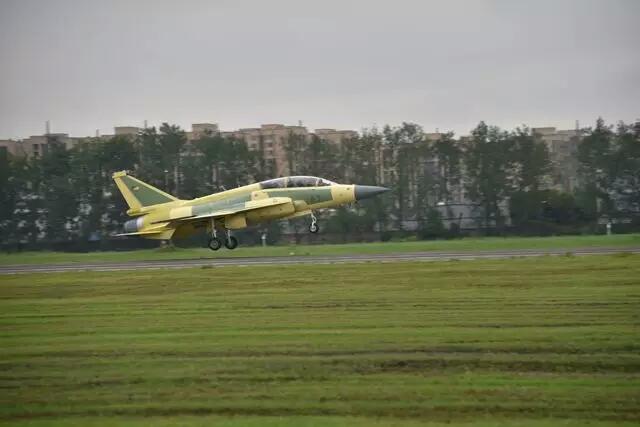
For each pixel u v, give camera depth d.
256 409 52.38
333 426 48.81
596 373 58.19
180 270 141.38
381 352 65.62
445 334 71.44
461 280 109.12
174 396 55.62
